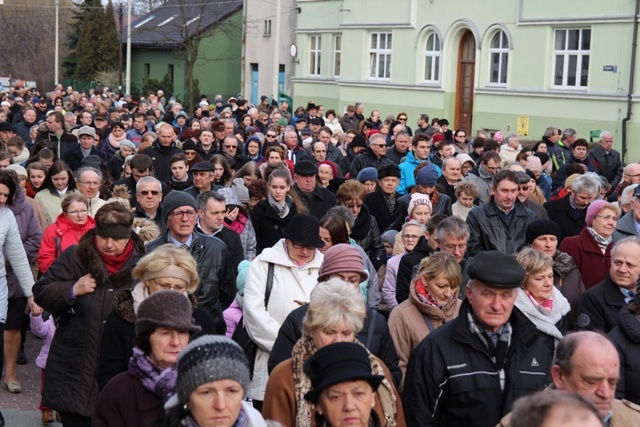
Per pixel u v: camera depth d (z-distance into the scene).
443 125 30.77
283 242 8.02
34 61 89.81
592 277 10.06
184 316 5.64
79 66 76.12
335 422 4.94
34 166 13.30
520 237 11.06
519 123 35.50
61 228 10.12
